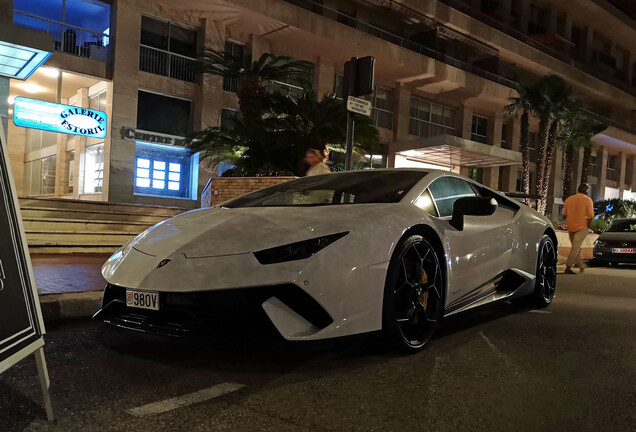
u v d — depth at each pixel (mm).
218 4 18156
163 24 18500
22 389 2258
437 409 2129
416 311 3025
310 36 20844
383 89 25844
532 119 32281
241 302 2398
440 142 23031
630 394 2365
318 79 22719
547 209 35312
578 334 3598
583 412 2131
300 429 1889
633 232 10688
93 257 6711
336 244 2570
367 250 2648
